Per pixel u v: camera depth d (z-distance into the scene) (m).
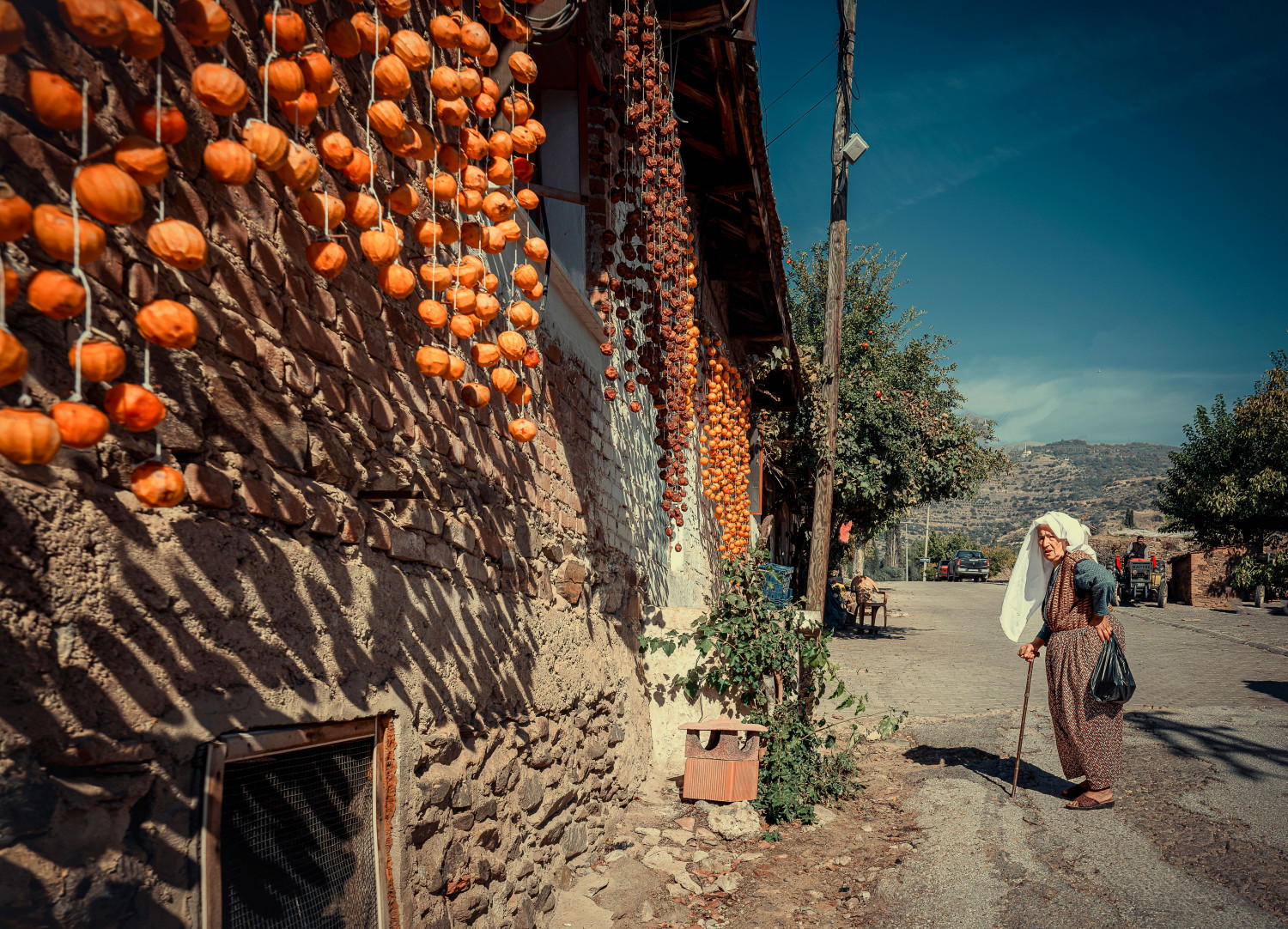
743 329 11.20
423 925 2.31
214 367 1.70
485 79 2.46
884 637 15.09
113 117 1.43
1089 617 4.80
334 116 2.16
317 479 2.05
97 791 1.30
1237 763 5.37
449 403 2.87
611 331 4.57
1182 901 3.44
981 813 4.70
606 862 3.96
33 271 1.29
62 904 1.23
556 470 4.06
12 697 1.19
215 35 1.42
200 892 1.48
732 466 9.34
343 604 2.06
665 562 6.87
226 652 1.63
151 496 1.35
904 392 16.30
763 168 7.16
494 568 3.15
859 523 17.83
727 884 3.76
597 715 4.31
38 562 1.25
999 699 8.30
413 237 2.61
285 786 1.81
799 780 4.96
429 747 2.43
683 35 4.86
